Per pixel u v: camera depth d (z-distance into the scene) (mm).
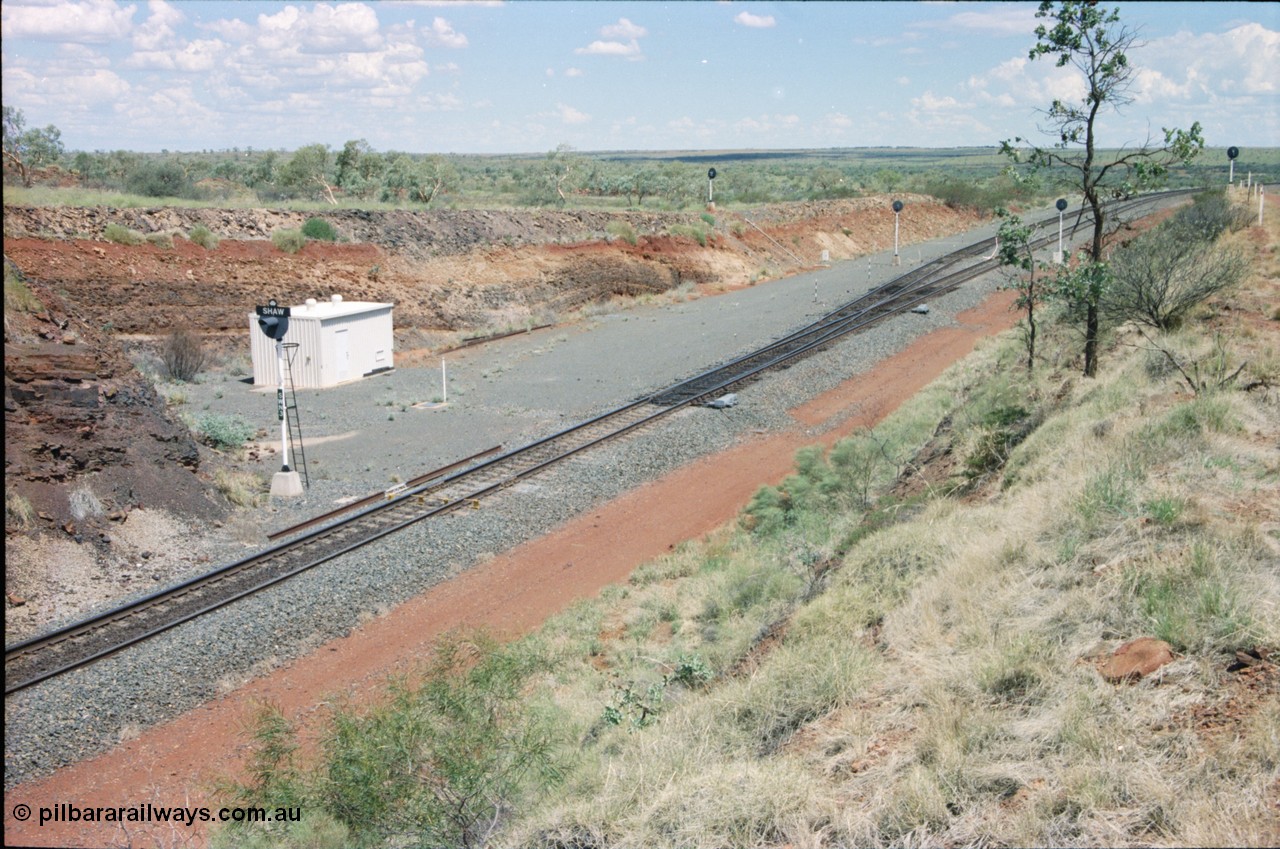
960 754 6895
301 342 30828
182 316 33656
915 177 109750
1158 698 6809
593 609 14789
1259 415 12312
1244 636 7098
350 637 13922
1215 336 17047
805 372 30828
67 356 17797
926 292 45719
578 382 30578
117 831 9078
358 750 8305
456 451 23125
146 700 11812
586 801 7848
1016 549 9969
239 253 36781
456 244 44844
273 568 15727
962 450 16734
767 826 6812
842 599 10680
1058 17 16922
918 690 8055
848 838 6430
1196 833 5430
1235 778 5852
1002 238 20766
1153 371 16250
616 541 18141
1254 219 36781
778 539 16500
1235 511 9406
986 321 40375
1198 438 11539
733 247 60312
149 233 35062
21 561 14734
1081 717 6812
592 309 46188
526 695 11453
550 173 83312
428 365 34781
